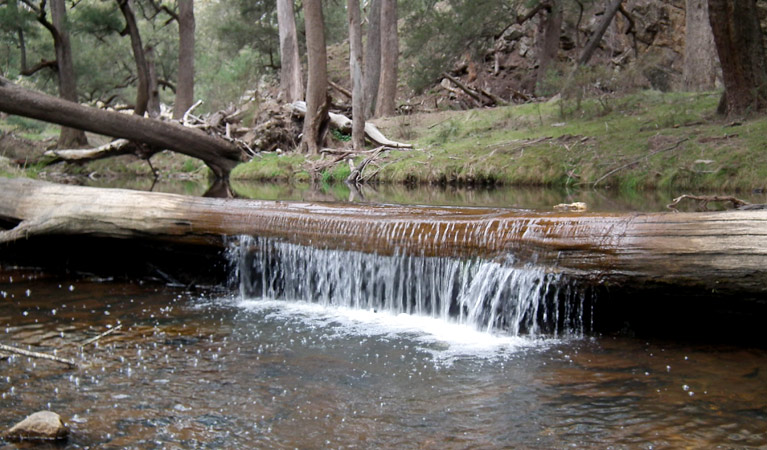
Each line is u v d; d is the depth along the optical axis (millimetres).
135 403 4379
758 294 4930
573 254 5637
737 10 13406
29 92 16031
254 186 16094
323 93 19359
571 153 14445
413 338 5777
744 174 11484
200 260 8109
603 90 18422
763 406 4125
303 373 4922
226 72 33125
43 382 4750
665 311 5492
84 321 6355
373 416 4156
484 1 23625
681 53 30406
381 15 24375
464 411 4203
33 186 9109
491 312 5953
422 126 20828
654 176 12492
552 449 3682
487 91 28141
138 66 24797
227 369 5016
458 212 7145
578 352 5250
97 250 8711
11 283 8133
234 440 3855
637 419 4008
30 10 28484
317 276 7125
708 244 5059
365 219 6898
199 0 54500
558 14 23625
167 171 22359
